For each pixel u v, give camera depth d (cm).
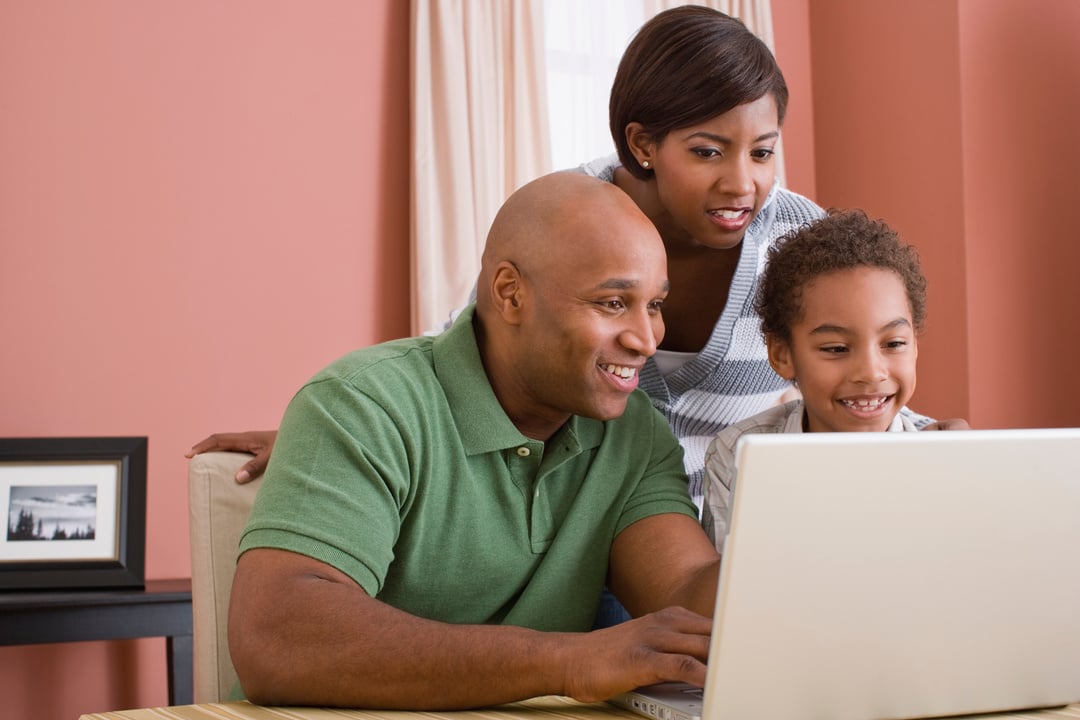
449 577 109
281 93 299
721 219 136
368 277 307
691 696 83
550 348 103
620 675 79
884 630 73
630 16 346
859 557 71
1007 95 339
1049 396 338
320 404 103
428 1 313
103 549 236
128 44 282
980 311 330
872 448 69
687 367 158
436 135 311
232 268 291
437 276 308
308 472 98
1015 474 74
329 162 304
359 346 305
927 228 343
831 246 137
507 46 325
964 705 79
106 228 278
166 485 280
